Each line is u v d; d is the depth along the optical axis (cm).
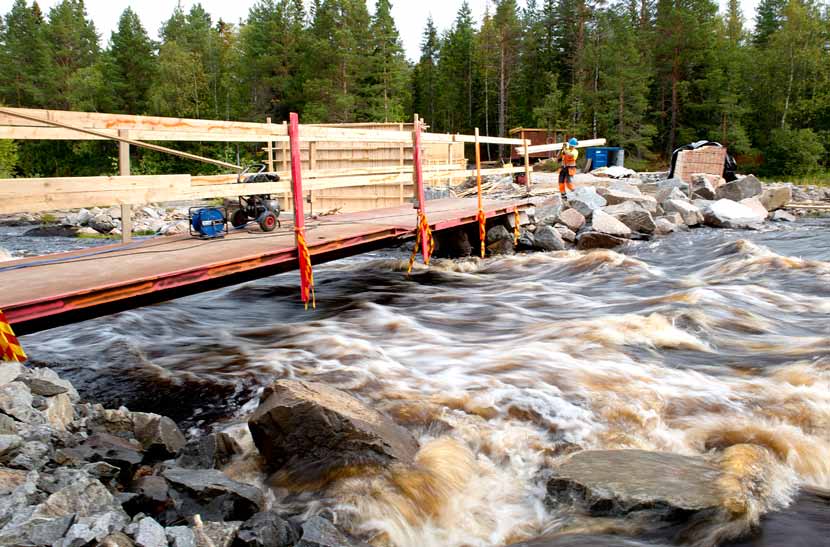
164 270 607
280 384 490
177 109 6494
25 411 409
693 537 370
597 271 1197
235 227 877
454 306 942
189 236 834
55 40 7994
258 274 727
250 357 680
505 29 7162
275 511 404
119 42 7050
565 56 7400
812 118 5384
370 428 452
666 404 547
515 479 450
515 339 741
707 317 801
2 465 365
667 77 6338
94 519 320
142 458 432
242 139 667
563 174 1919
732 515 379
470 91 7812
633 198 1852
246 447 479
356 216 1146
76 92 6794
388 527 392
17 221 2561
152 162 5475
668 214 1872
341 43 6406
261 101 7031
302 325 821
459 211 1274
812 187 2878
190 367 651
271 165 1230
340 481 429
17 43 7775
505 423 516
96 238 2014
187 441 494
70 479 365
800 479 447
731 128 5597
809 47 5697
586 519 396
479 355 675
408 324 821
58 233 2125
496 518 410
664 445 489
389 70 6556
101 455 412
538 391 567
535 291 1054
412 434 498
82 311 565
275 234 851
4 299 495
